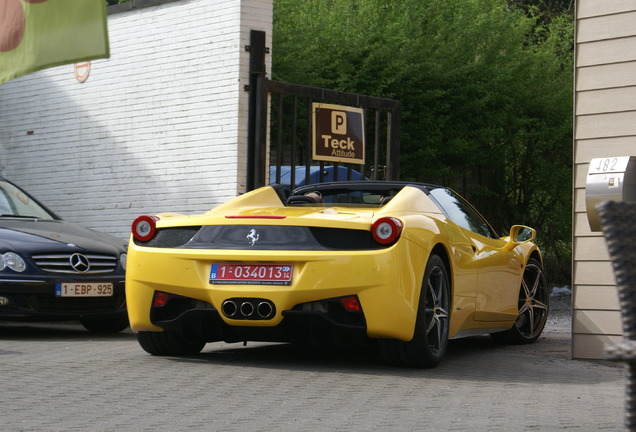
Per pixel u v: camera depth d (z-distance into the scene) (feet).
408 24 63.41
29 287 28.43
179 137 41.91
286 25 61.52
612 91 24.93
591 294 25.31
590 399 18.38
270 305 20.63
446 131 63.82
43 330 32.50
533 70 69.67
